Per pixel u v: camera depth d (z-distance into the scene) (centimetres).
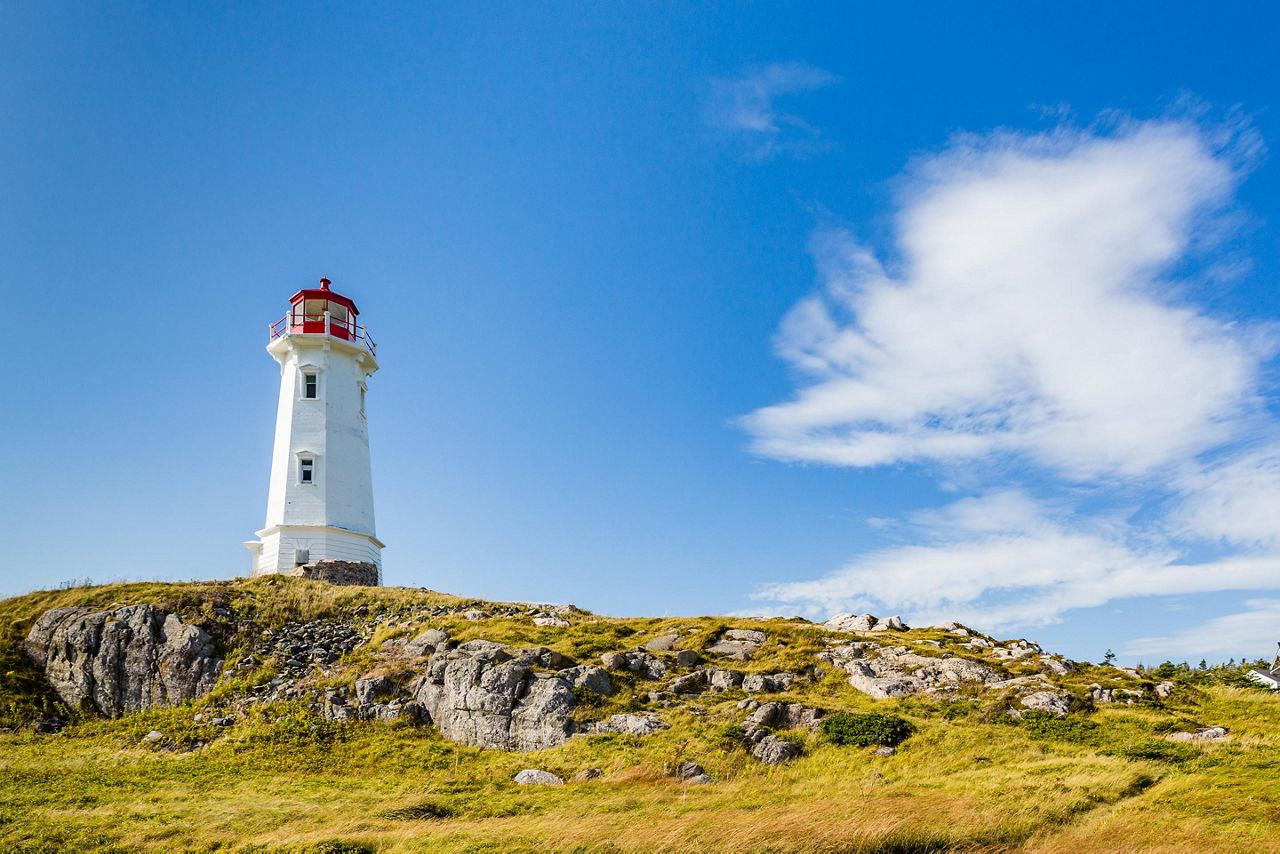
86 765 2848
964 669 3397
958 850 1878
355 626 4031
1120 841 1872
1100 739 2745
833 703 3100
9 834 2073
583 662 3359
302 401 5612
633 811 2175
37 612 4094
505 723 2961
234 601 4091
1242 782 2231
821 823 1959
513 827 2058
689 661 3512
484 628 3775
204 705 3394
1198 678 4128
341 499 5497
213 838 2042
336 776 2702
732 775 2548
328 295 5941
